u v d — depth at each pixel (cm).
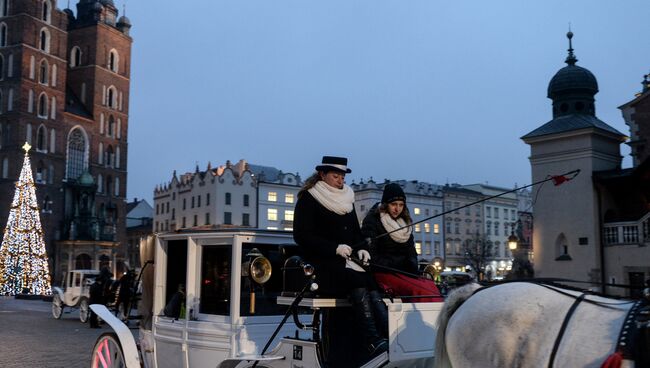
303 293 571
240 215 8631
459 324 421
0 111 7838
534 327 386
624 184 3016
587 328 364
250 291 695
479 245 8894
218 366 645
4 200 7550
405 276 584
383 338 538
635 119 3197
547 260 3145
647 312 343
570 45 3553
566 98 3394
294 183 9225
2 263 5138
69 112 8462
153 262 833
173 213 9588
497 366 392
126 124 9412
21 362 1398
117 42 9431
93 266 7931
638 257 2855
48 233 7856
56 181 8069
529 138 3262
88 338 1934
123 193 9219
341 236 589
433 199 9669
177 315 778
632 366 327
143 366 756
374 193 9300
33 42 7988
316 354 560
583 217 3048
